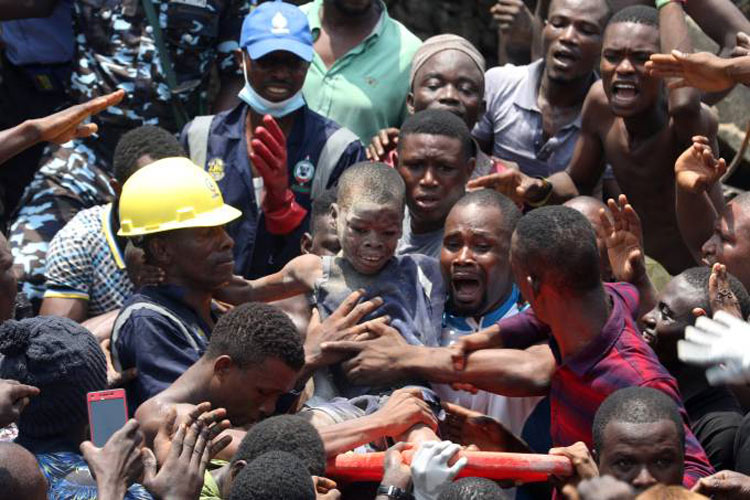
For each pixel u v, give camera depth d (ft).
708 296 19.81
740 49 23.30
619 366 17.48
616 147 26.50
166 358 18.75
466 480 15.17
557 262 17.43
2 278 19.15
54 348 16.56
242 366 17.47
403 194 20.13
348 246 19.90
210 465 17.44
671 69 22.91
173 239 19.38
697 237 23.27
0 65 28.17
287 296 20.68
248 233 24.27
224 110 28.04
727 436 19.02
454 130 22.66
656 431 15.88
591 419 17.69
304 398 20.10
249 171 24.50
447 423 18.89
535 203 25.73
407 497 16.66
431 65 26.09
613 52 25.58
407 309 19.92
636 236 21.18
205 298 19.75
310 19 28.48
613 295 18.49
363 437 17.58
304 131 24.88
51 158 26.73
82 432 16.96
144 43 27.32
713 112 26.91
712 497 16.03
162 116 27.55
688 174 22.67
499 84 28.84
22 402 15.62
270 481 14.26
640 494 12.58
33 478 14.48
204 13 27.45
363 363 19.08
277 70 24.44
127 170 22.66
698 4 26.61
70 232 23.95
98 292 23.85
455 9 36.83
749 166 32.50
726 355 15.94
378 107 27.89
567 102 28.02
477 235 20.18
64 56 27.96
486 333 19.08
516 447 18.63
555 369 18.28
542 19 31.01
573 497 16.42
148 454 15.79
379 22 28.48
